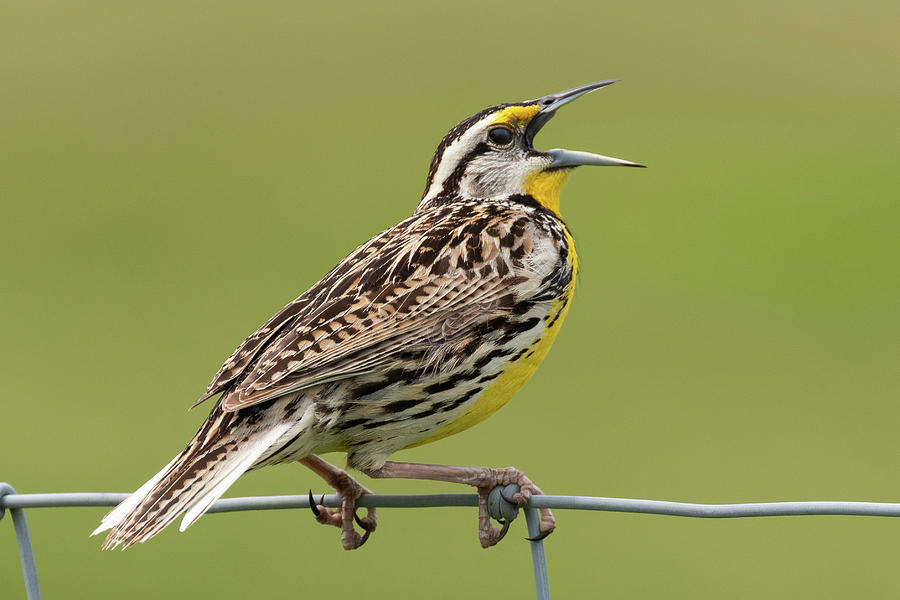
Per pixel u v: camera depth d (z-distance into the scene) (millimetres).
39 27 25359
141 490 6297
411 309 6660
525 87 22297
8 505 6465
